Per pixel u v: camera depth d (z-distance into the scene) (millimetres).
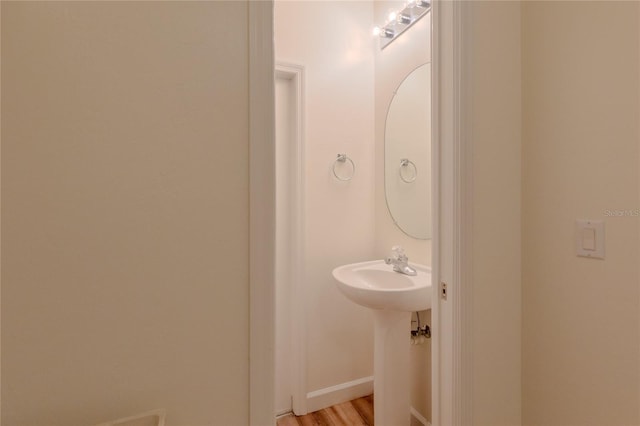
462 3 1026
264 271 750
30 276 581
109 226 627
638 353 863
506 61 1114
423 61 1664
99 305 624
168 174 669
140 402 655
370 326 2064
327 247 1942
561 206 1026
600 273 935
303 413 1886
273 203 761
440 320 1095
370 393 2049
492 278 1089
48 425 596
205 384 706
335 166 1957
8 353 571
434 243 1107
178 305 681
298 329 1877
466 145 1027
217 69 707
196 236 692
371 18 2055
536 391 1103
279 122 1895
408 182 1775
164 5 667
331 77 1940
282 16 1814
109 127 625
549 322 1064
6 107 562
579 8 974
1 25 556
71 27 600
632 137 866
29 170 577
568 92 1005
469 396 1039
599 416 940
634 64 860
